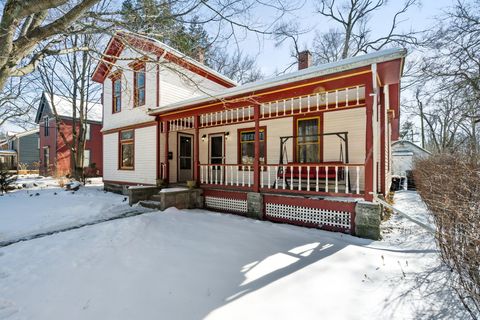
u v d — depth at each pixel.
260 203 5.96
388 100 7.89
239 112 7.98
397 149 18.16
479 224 2.31
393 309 2.36
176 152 9.71
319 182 6.63
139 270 3.10
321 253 3.70
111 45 9.60
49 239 4.24
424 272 3.03
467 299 2.44
